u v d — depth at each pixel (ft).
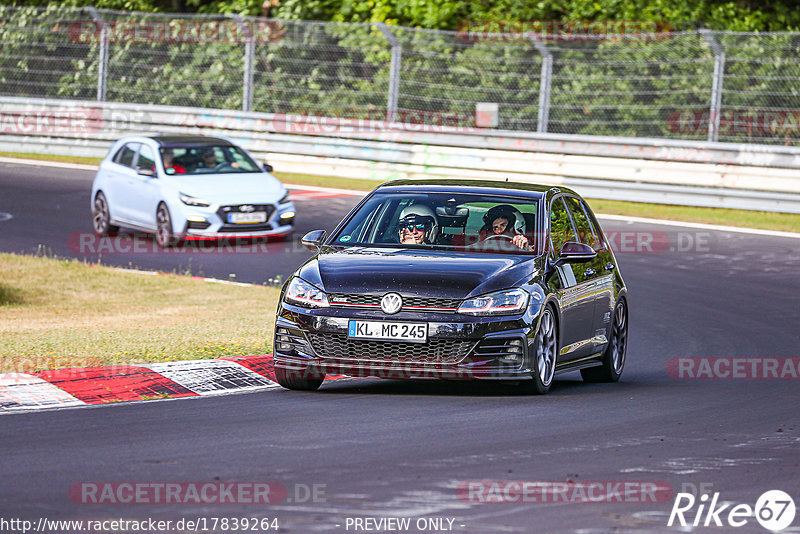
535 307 115.65
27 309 177.68
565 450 91.97
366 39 343.87
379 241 125.80
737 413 112.16
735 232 256.52
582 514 73.77
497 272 116.57
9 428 97.25
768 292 200.85
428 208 127.95
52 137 363.56
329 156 330.54
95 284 199.62
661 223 266.16
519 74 318.45
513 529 70.33
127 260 223.51
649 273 215.72
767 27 402.93
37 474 81.61
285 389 120.37
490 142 313.12
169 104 367.45
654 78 311.27
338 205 281.13
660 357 154.30
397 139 322.34
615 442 95.71
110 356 131.64
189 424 99.91
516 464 86.79
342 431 97.50
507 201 128.57
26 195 289.33
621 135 322.14
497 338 112.98
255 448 90.63
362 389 122.11
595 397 119.75
